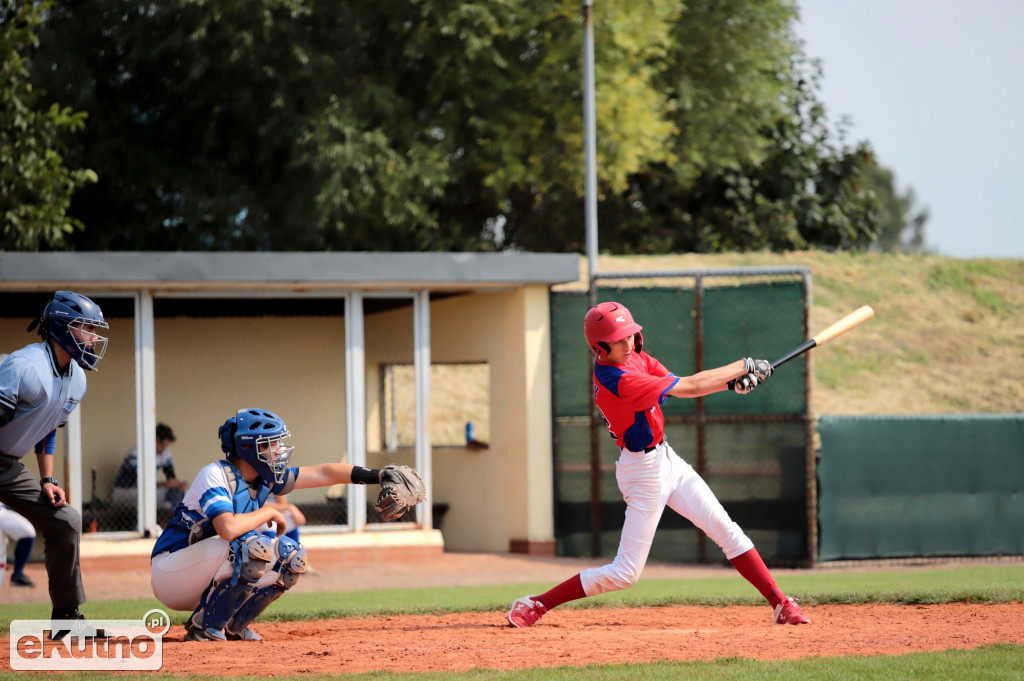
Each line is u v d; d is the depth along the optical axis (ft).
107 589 113.80
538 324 146.30
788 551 130.93
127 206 262.88
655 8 258.57
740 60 299.99
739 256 235.40
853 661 51.85
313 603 89.25
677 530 135.74
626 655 56.59
